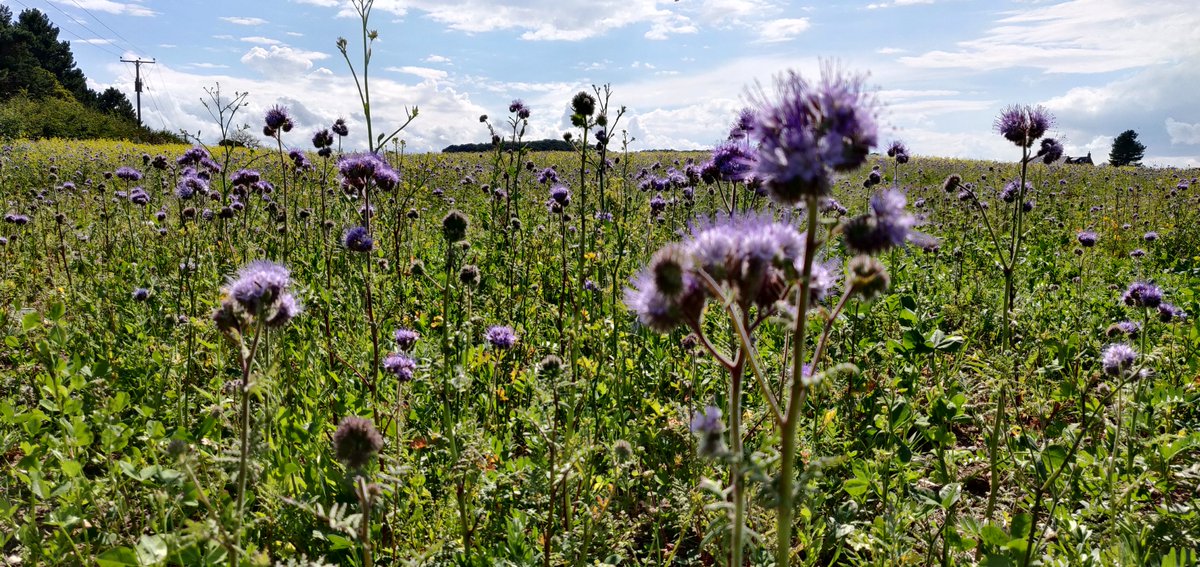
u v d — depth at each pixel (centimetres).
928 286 832
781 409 376
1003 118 460
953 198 1506
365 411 432
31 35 9238
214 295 588
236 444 301
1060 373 509
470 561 343
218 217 758
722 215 246
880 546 337
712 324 568
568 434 354
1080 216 1636
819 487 393
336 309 603
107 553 287
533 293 703
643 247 766
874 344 525
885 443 407
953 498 348
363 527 262
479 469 360
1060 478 379
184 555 302
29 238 922
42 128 5478
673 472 423
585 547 329
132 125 6119
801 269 235
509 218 890
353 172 502
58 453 363
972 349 609
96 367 466
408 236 815
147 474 332
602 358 535
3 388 507
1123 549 327
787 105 199
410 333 482
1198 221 1373
